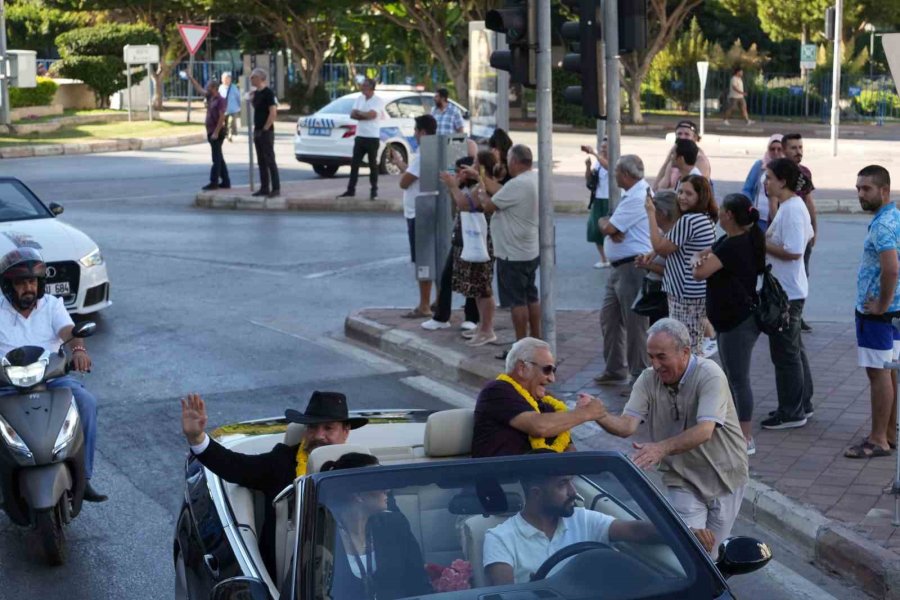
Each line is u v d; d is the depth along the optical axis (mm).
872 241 9062
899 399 7953
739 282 9172
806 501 8500
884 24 54688
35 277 8719
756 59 57375
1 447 7898
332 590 4672
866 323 9281
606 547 4887
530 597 4664
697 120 52469
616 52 12688
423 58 59594
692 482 6770
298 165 34375
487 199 12633
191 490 6805
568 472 5180
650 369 6961
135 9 53438
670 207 11477
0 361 8117
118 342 14289
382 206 25156
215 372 13031
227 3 52312
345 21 54781
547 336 11492
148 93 49938
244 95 43250
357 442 6980
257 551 5887
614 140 12898
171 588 7770
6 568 8125
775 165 10109
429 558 4812
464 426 6719
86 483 8641
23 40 62094
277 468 6680
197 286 17578
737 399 9414
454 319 14969
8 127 39719
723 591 4719
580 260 19281
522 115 53500
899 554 7504
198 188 28719
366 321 14828
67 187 28625
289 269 18859
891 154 36531
